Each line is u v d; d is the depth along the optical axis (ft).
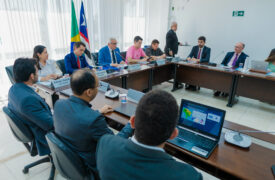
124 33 17.97
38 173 5.74
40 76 8.22
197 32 17.83
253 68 10.46
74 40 12.37
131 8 17.90
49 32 12.45
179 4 18.19
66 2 12.82
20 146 6.98
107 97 6.15
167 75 14.57
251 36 15.31
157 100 1.84
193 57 14.15
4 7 10.24
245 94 11.15
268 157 3.52
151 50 14.24
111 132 3.63
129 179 1.82
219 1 16.03
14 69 4.53
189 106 4.26
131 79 11.40
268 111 10.88
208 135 4.01
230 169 3.19
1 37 10.42
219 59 17.29
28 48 11.61
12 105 4.65
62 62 10.19
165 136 1.85
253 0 14.57
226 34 16.39
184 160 3.91
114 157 1.96
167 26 19.39
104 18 15.62
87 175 3.61
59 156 3.45
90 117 3.28
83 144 3.37
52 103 6.31
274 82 10.01
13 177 5.56
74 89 3.54
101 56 11.44
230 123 4.78
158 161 1.82
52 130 4.50
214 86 12.28
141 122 1.85
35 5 11.39
